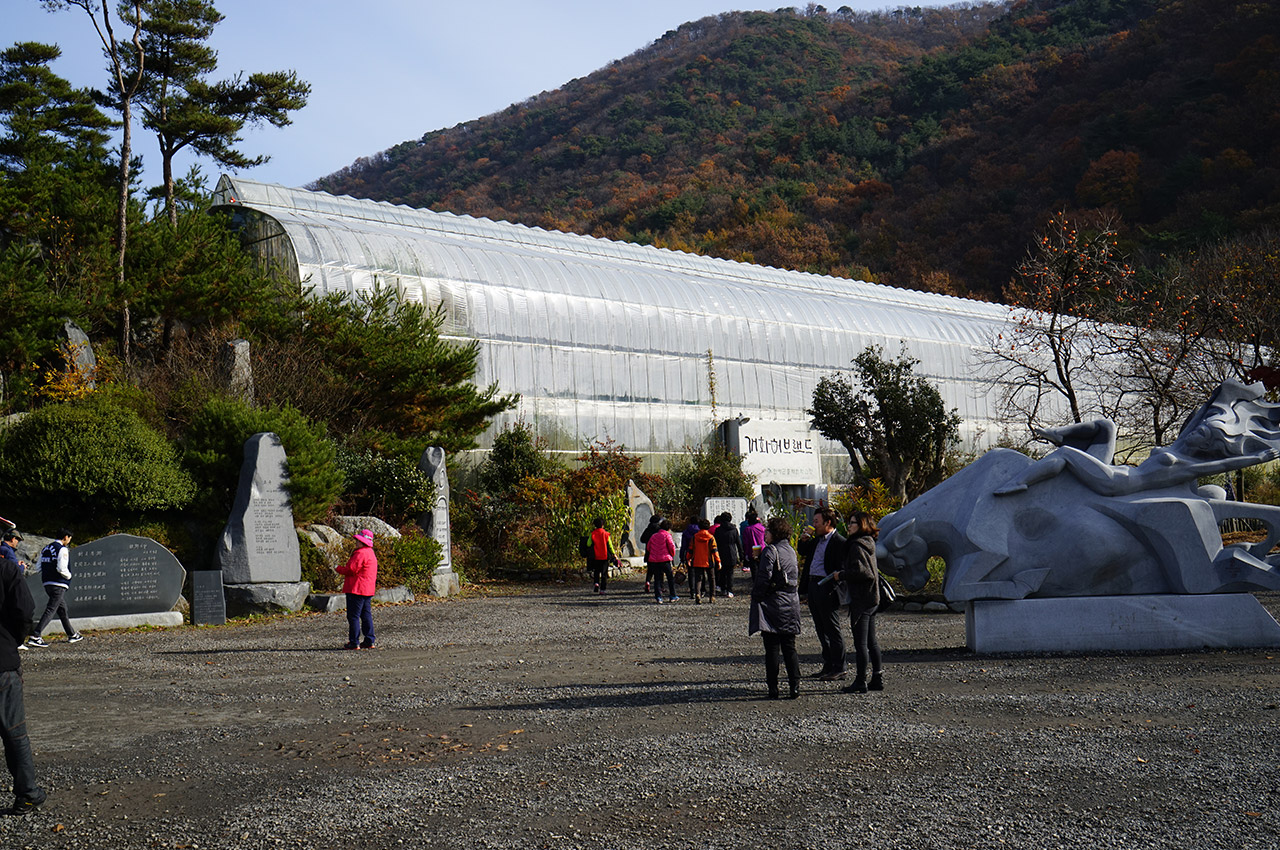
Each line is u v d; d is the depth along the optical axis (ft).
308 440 69.62
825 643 33.17
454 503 94.07
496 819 18.31
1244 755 22.16
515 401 96.58
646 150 430.20
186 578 62.69
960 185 318.45
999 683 31.78
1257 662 34.76
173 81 97.35
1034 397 153.58
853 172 366.63
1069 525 39.99
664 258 161.89
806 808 18.74
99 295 81.56
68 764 22.80
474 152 501.15
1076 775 20.76
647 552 70.74
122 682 34.76
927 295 192.85
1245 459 40.81
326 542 67.77
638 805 19.03
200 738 25.30
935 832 17.31
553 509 93.20
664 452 127.24
